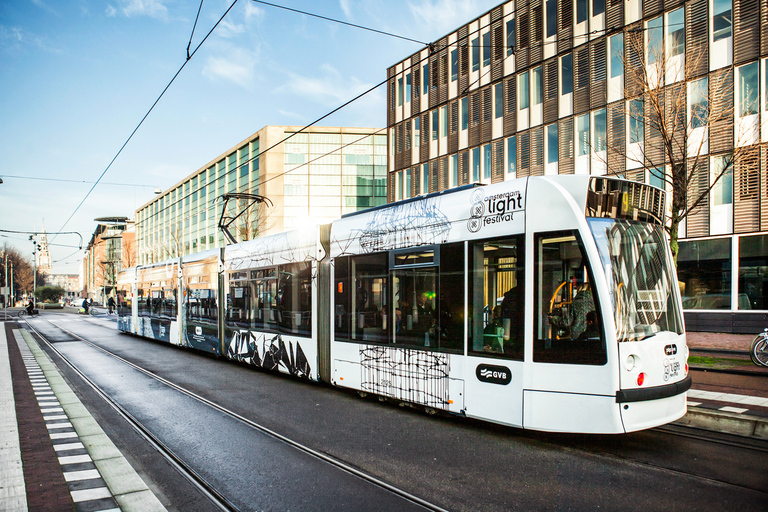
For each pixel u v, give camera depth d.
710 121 12.82
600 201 5.81
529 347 5.77
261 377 11.23
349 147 49.91
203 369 12.53
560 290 5.67
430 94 28.47
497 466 5.27
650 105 12.61
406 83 30.16
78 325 33.44
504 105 24.33
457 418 7.32
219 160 56.00
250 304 12.21
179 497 4.61
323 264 9.40
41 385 10.31
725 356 12.84
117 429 6.96
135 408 8.21
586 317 5.48
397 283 7.64
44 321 39.38
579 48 21.31
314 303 9.62
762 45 16.70
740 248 17.34
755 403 7.20
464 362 6.49
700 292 18.39
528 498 4.45
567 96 21.80
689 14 18.22
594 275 5.45
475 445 6.02
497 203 6.29
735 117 17.14
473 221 6.54
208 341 14.61
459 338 6.58
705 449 5.72
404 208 7.69
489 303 6.27
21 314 54.81
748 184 17.12
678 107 11.27
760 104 16.73
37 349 17.50
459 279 6.64
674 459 5.39
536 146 22.97
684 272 18.75
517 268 5.98
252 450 5.96
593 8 20.92
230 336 13.17
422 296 7.20
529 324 5.80
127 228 96.75
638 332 5.54
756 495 4.42
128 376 11.52
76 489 4.70
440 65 27.81
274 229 48.09
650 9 19.17
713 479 4.80
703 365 10.98
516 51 23.81
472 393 6.37
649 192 6.28
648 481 4.78
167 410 8.05
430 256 7.09
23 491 4.62
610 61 20.23
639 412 5.37
